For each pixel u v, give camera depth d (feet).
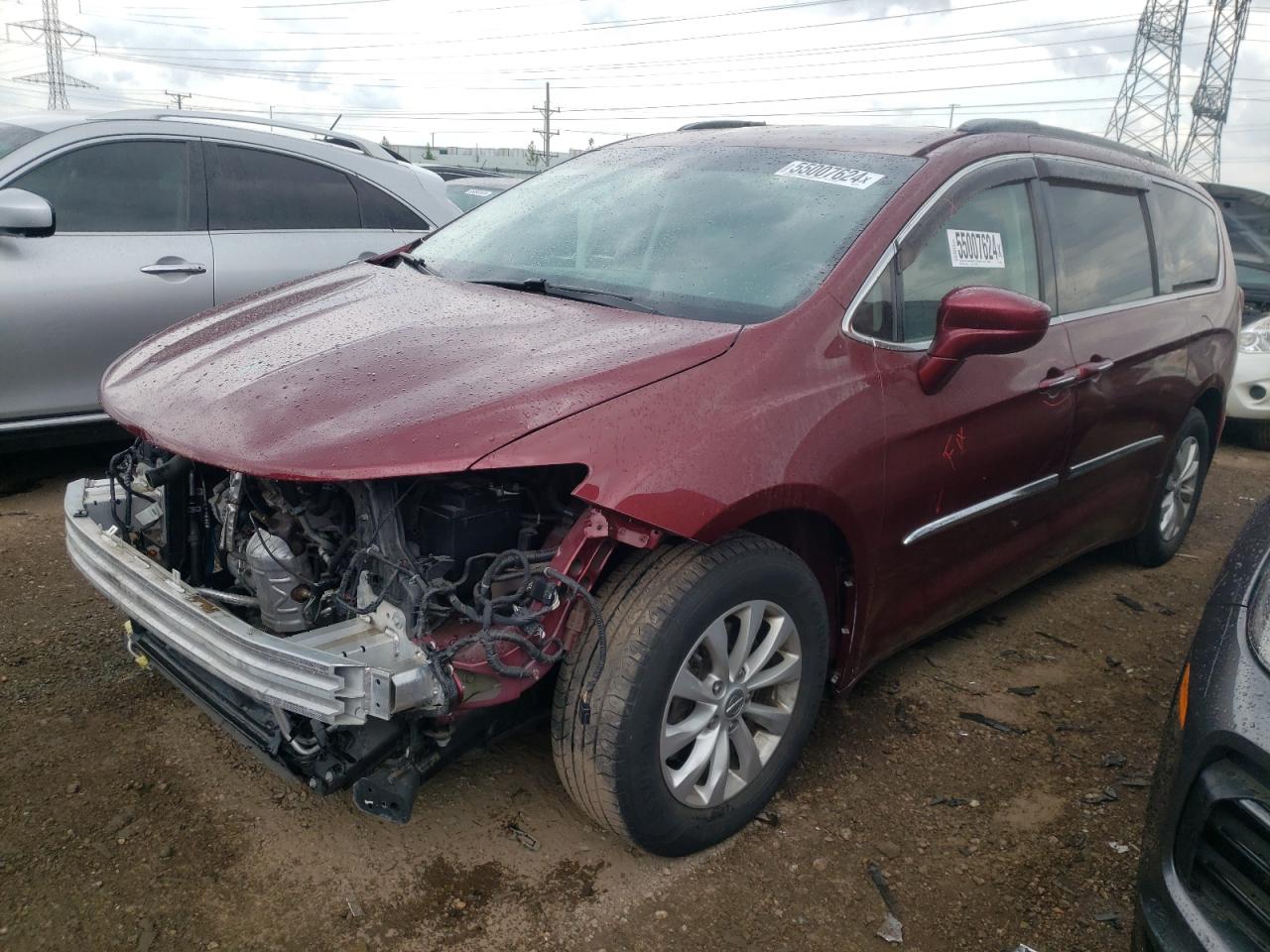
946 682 11.65
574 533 7.22
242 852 8.16
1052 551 12.25
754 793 8.67
